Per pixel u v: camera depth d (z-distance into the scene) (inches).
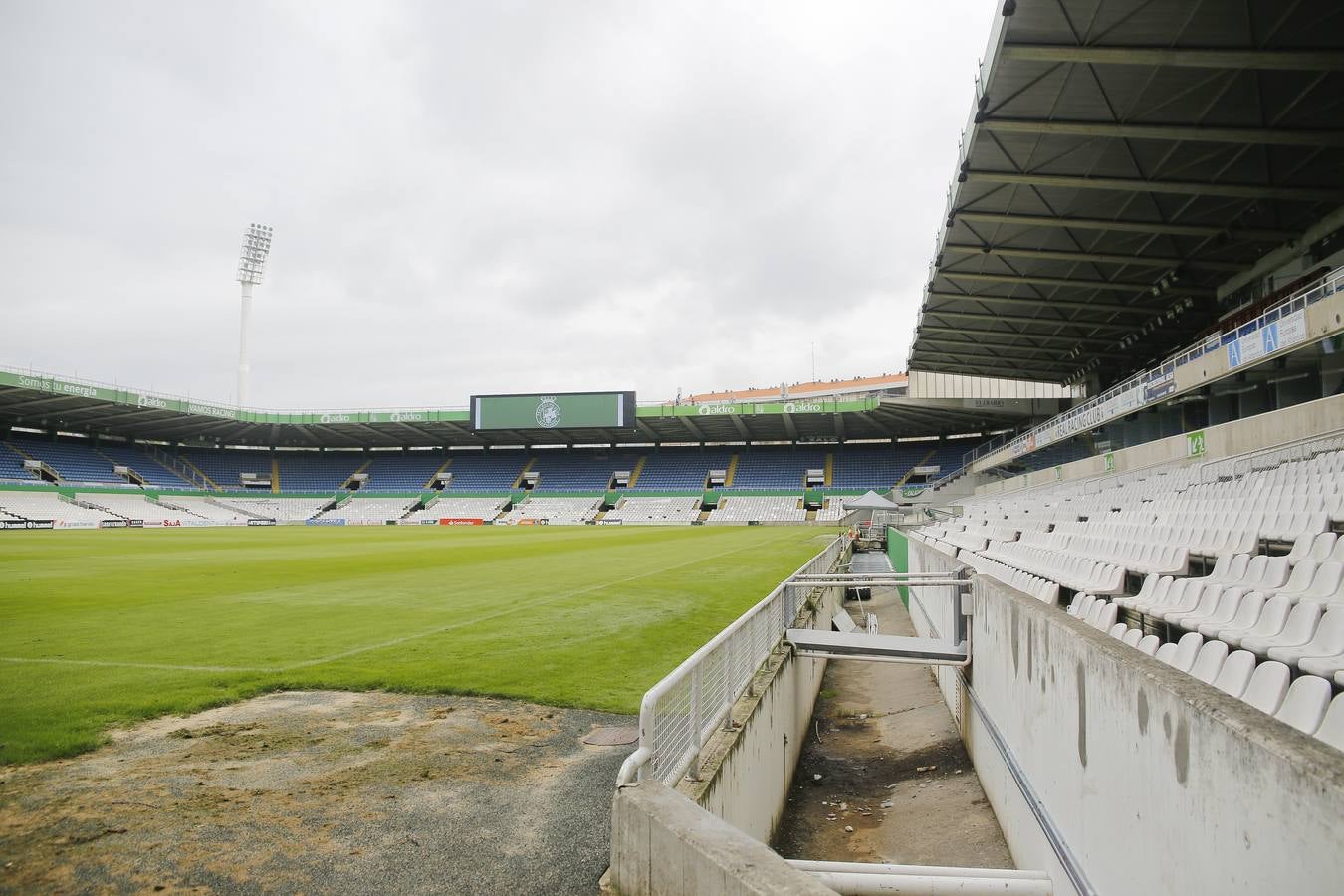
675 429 2568.9
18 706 225.0
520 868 126.9
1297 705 112.1
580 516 2549.2
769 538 1428.4
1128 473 900.0
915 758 320.8
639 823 108.3
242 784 163.8
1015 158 632.4
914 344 1289.4
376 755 186.1
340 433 2709.2
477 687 254.1
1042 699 176.9
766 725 240.4
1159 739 105.7
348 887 119.3
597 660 299.4
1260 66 468.4
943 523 1170.6
